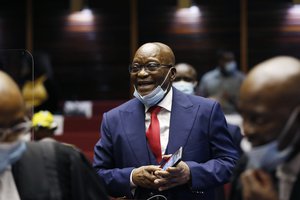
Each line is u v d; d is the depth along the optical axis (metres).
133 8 11.78
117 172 3.19
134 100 3.41
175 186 3.16
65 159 2.15
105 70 11.82
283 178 1.78
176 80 4.64
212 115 3.28
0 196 2.01
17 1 11.91
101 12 11.84
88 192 2.15
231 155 3.24
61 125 7.62
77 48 11.87
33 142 2.18
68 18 11.87
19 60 2.64
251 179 1.81
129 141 3.25
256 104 1.74
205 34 11.62
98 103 9.85
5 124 1.92
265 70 1.75
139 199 3.17
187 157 3.18
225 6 11.56
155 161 3.18
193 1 11.62
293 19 11.42
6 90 1.93
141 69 3.25
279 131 1.74
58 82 11.86
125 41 11.82
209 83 8.71
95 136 7.11
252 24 11.51
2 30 11.91
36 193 2.06
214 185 3.12
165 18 11.73
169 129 3.24
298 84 1.71
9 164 2.01
